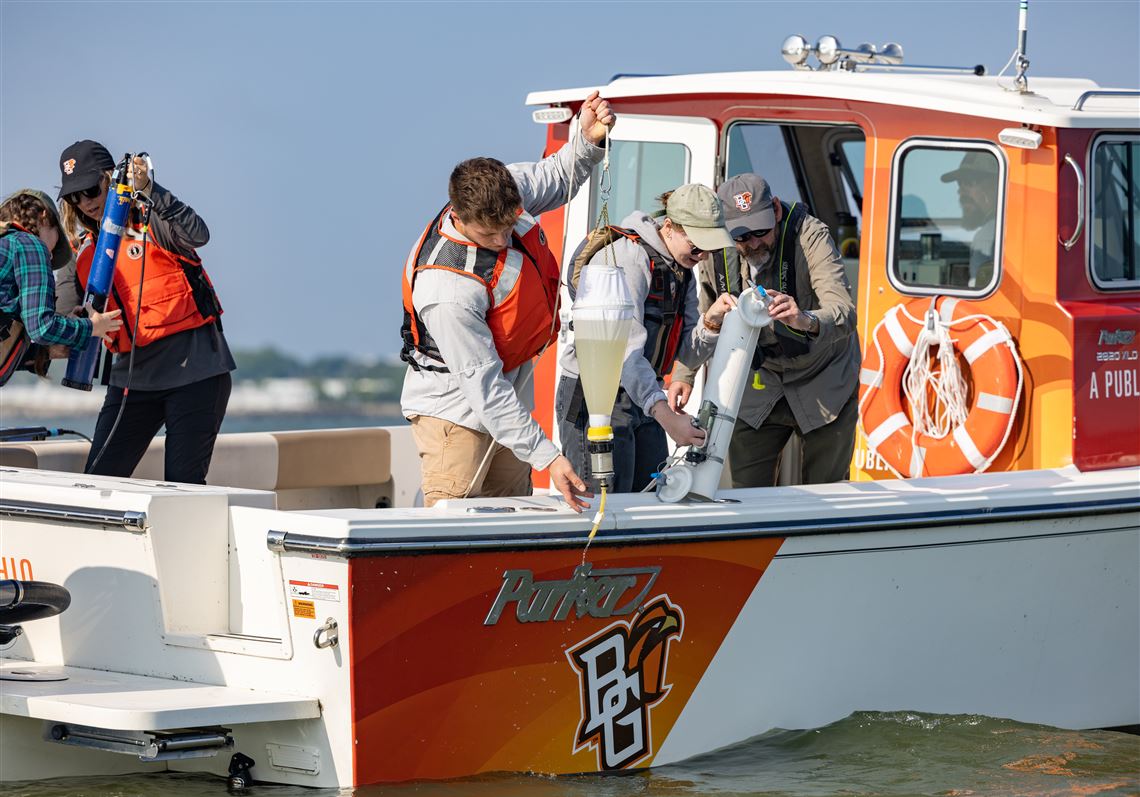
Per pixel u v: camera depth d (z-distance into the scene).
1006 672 11.85
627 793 10.02
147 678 10.06
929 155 13.10
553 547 9.73
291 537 9.40
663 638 10.35
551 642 9.95
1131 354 12.73
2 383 11.90
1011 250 12.60
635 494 10.53
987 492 11.44
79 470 13.59
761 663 10.77
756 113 14.02
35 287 11.40
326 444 15.66
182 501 9.98
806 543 10.73
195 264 12.43
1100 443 12.48
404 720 9.57
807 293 12.96
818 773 10.60
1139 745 11.71
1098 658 12.31
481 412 9.74
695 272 13.61
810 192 16.12
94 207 12.43
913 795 10.32
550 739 10.07
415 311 10.33
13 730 9.92
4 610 9.59
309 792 9.62
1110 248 12.88
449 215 10.20
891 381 13.19
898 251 13.30
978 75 15.03
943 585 11.40
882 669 11.29
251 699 9.42
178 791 9.83
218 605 10.18
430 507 10.07
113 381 12.47
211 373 12.46
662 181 14.57
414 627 9.47
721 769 10.56
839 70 14.73
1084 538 11.99
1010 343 12.50
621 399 11.78
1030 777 10.74
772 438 13.62
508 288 9.94
